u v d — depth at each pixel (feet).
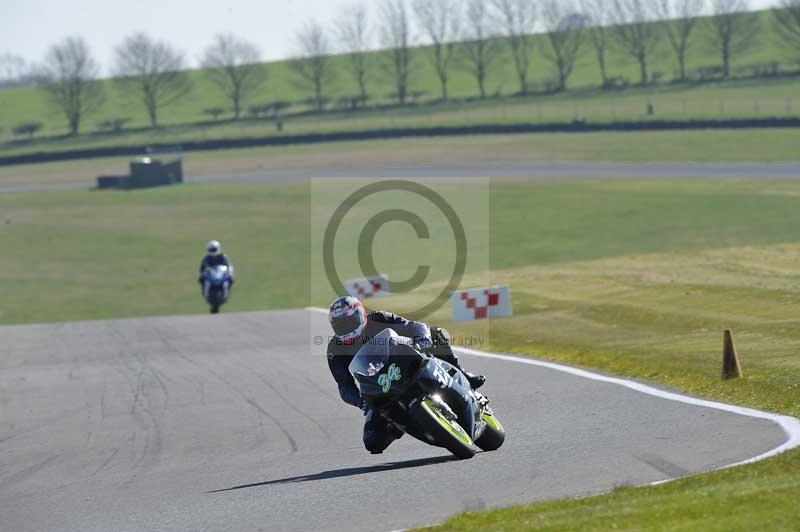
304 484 92.38
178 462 109.91
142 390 166.30
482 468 93.66
